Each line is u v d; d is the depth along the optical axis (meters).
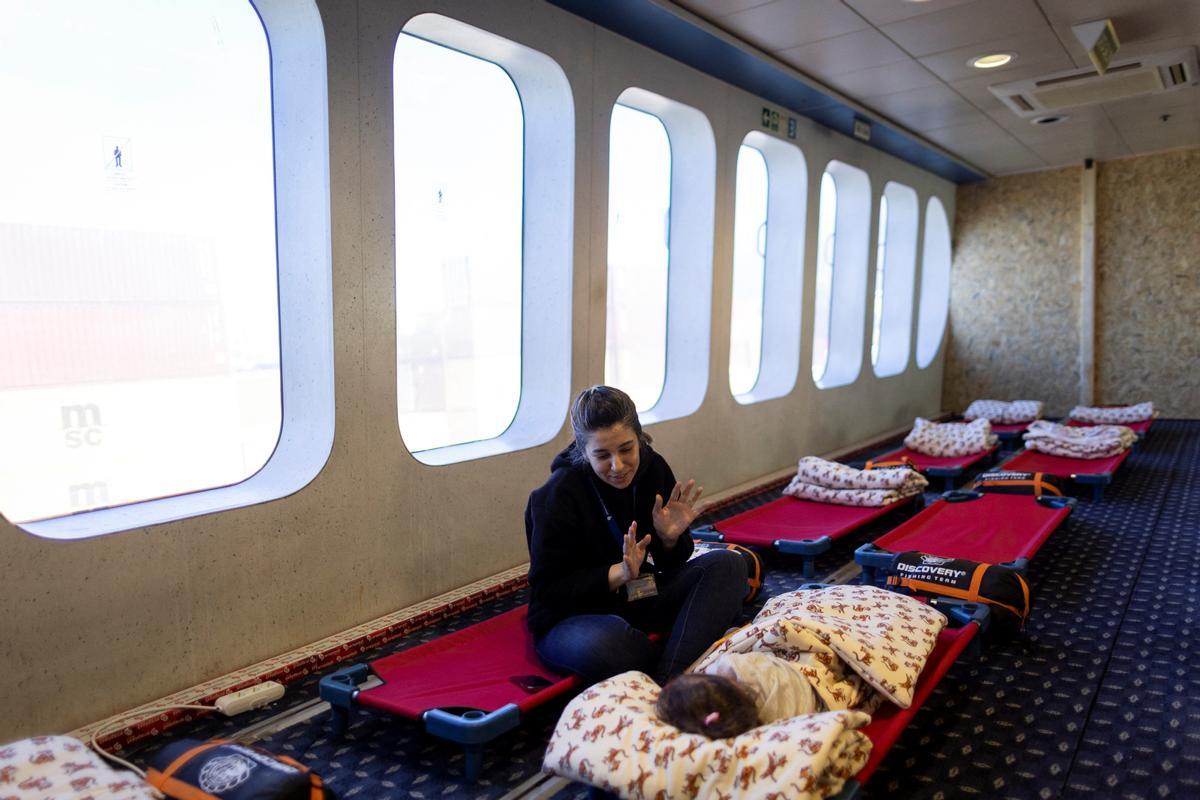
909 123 6.57
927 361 9.21
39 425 2.54
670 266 5.31
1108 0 4.10
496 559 3.78
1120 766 2.15
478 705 2.23
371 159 3.09
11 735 2.26
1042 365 8.92
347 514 3.11
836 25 4.38
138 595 2.51
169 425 2.86
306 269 3.06
